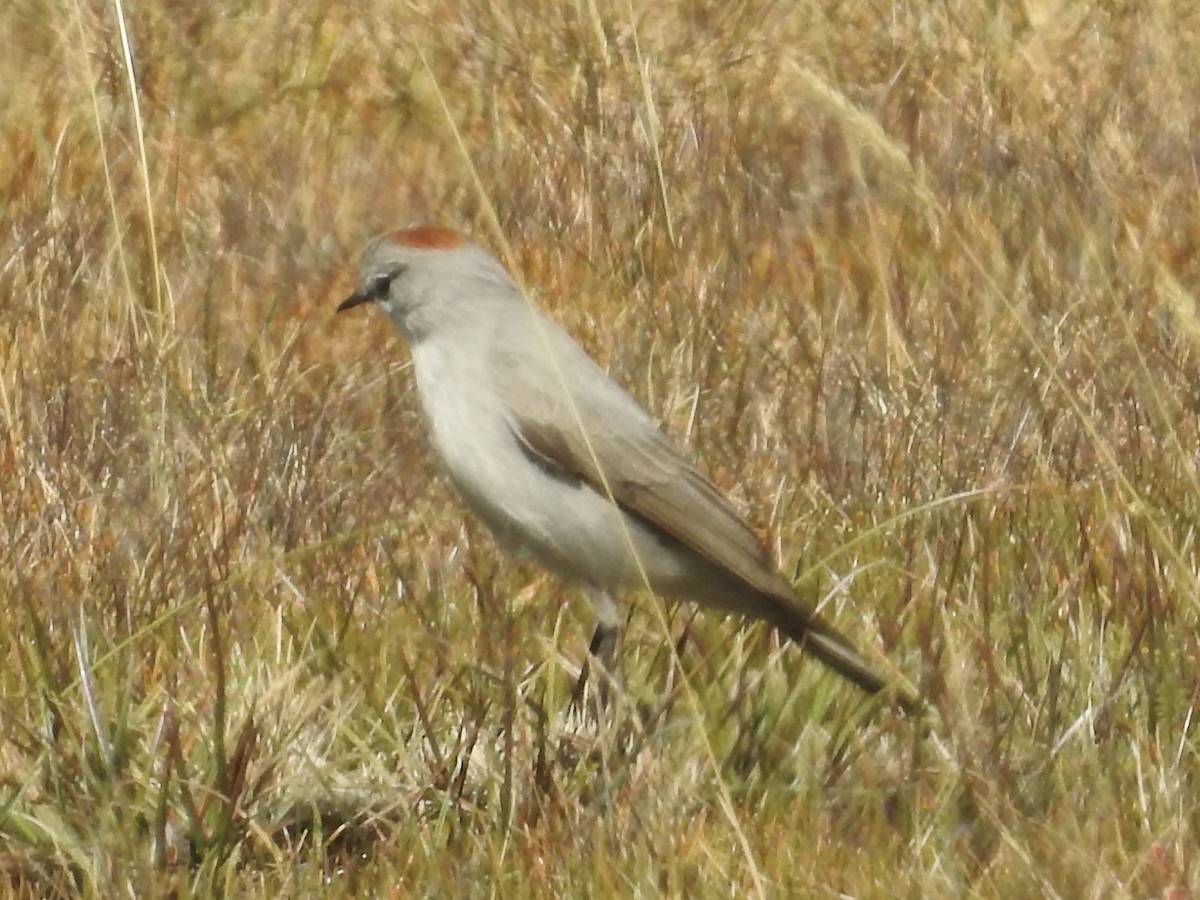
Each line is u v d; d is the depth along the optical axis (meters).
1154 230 16.33
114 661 10.52
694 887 8.98
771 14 20.91
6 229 16.50
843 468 13.02
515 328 11.11
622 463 10.90
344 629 10.98
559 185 17.69
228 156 18.83
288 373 14.48
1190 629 10.97
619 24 19.84
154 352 13.93
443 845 9.34
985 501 12.19
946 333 15.06
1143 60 19.77
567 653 11.40
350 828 9.63
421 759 10.09
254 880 9.17
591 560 11.00
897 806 9.70
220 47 20.30
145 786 9.48
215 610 10.01
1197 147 17.95
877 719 10.54
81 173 17.73
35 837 9.34
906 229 16.95
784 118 19.20
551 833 9.27
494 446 10.97
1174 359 14.16
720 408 14.05
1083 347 14.21
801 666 10.84
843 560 12.02
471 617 11.54
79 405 13.33
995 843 9.27
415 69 19.98
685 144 18.23
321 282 16.52
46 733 9.80
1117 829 9.16
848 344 14.85
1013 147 17.98
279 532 12.23
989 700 10.13
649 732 10.29
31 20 20.09
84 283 15.50
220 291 16.11
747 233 17.20
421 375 11.25
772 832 9.33
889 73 19.75
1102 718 10.22
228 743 9.80
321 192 18.02
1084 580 11.55
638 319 15.37
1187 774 9.86
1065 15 20.64
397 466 13.33
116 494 12.23
